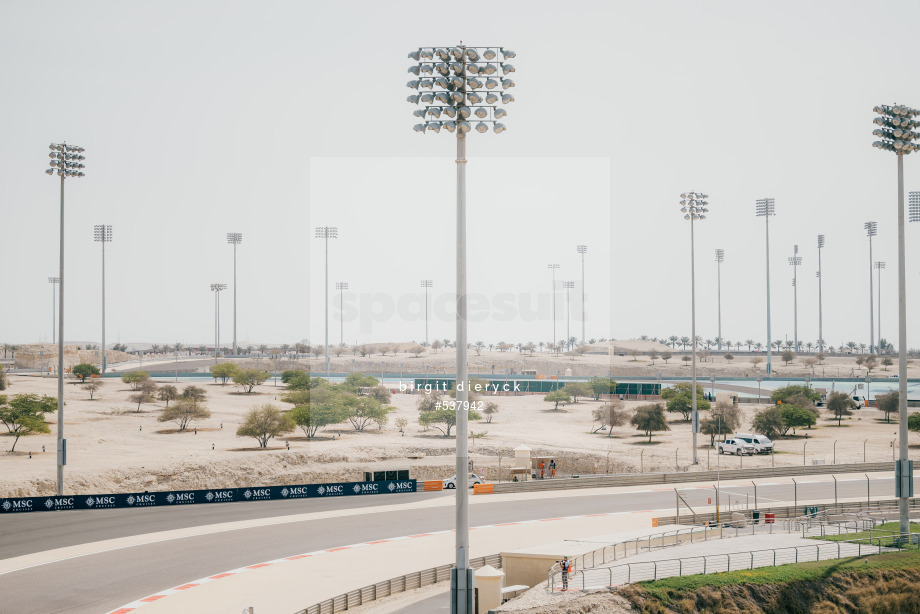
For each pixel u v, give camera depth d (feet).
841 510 188.14
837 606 126.72
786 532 167.84
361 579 131.13
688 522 176.86
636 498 206.90
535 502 202.49
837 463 255.09
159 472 228.22
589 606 114.62
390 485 215.72
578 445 248.11
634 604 118.42
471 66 88.94
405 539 161.68
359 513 188.75
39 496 197.57
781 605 124.36
